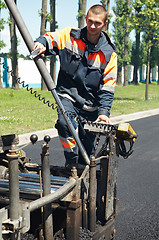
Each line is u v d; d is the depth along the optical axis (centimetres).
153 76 7725
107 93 388
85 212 299
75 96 392
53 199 247
